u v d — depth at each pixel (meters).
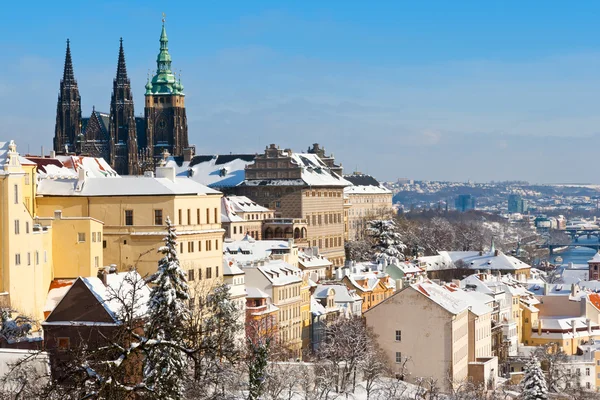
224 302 188.75
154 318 105.75
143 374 104.75
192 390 117.12
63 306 178.75
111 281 188.00
